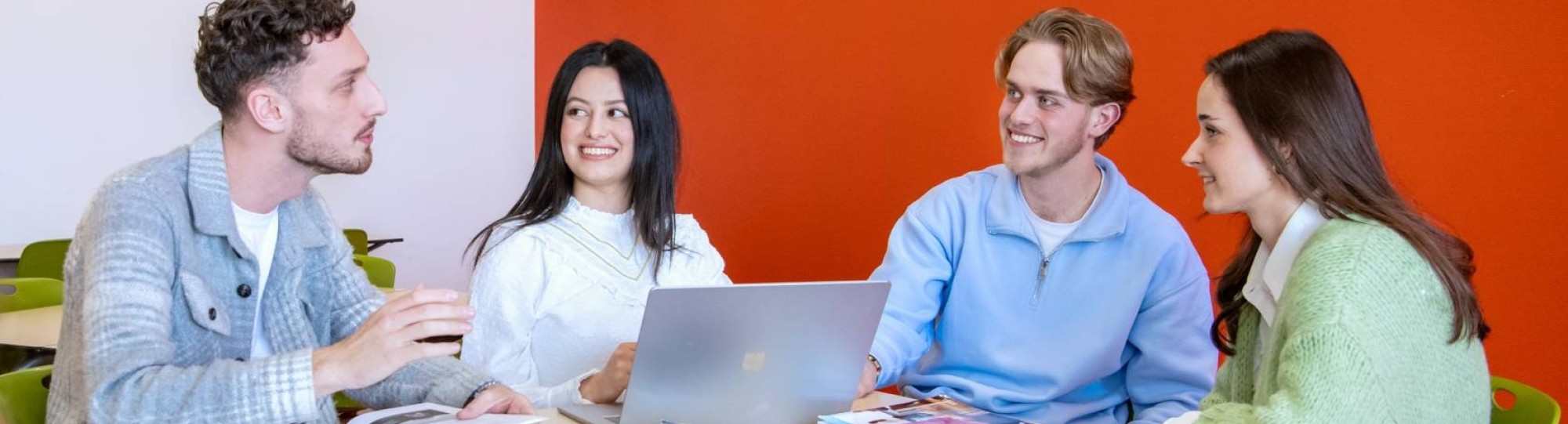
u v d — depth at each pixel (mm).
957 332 2191
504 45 5844
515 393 1738
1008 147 2104
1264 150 1424
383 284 3646
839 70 4074
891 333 2113
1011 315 2139
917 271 2199
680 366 1504
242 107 1484
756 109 4383
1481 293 2811
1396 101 2912
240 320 1579
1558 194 2641
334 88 1502
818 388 1690
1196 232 3211
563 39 5441
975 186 2227
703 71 4582
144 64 4879
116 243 1404
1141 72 3332
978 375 2176
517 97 5918
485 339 2072
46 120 4656
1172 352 2074
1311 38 1445
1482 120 2760
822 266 4191
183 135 5012
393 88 5461
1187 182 3225
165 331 1413
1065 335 2098
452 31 5648
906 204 3881
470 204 5816
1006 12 3539
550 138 2148
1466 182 2801
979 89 3625
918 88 3814
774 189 4344
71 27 4684
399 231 5559
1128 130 3381
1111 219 2080
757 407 1617
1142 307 2100
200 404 1331
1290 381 1270
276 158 1529
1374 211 1365
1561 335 2674
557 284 2066
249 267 1575
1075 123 2043
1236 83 1453
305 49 1467
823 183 4160
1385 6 2906
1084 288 2098
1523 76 2680
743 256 4488
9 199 4602
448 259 5766
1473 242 2805
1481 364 1385
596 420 1632
